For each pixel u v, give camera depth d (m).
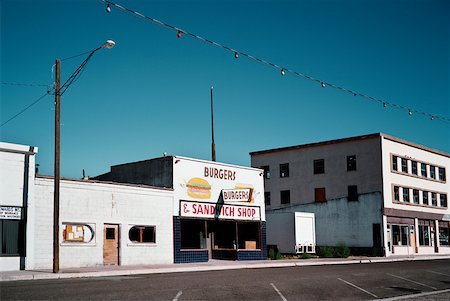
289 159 51.31
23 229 23.34
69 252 24.98
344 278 21.75
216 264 29.09
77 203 25.50
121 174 33.25
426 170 53.09
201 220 31.72
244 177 34.66
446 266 30.75
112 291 15.68
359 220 46.50
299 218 39.50
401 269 27.33
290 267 29.00
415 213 49.91
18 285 17.14
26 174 23.53
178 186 30.52
